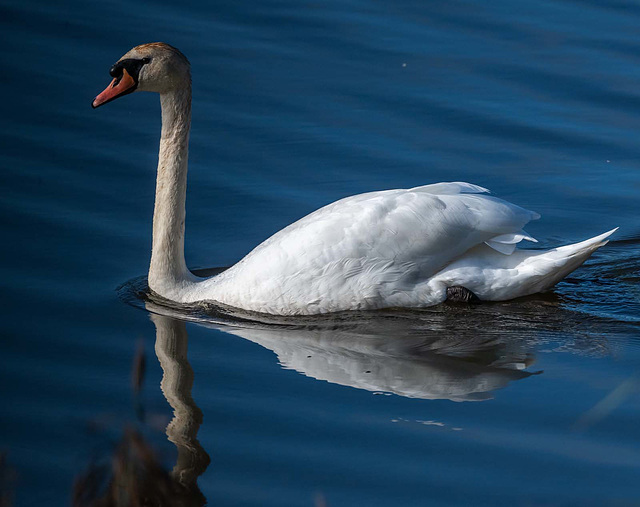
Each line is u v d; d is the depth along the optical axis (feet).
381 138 62.69
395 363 41.50
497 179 59.26
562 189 58.80
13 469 32.50
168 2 75.31
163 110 48.11
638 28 74.23
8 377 39.42
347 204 47.65
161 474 28.07
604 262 52.42
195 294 48.14
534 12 76.28
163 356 41.96
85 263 50.11
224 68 68.13
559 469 33.55
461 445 34.99
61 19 71.77
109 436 35.27
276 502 31.94
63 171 57.67
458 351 42.63
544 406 37.65
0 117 61.82
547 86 67.82
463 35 73.10
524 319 45.80
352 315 46.62
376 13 75.51
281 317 46.73
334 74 68.39
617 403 37.76
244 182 58.44
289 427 36.27
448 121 64.34
